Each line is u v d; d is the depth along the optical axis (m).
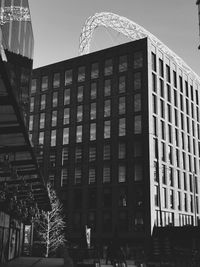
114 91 77.88
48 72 88.50
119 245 23.45
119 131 74.62
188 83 89.12
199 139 89.56
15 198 23.19
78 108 81.75
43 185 26.31
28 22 18.31
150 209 66.31
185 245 56.62
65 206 77.06
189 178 81.94
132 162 71.06
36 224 70.38
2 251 24.97
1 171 19.64
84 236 26.56
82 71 83.88
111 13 96.38
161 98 77.31
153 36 91.06
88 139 78.19
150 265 20.19
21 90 16.06
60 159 80.75
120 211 69.75
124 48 79.19
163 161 73.62
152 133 71.94
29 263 27.69
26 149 17.50
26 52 18.12
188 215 78.12
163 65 80.50
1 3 11.66
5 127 14.02
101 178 74.00
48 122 85.06
